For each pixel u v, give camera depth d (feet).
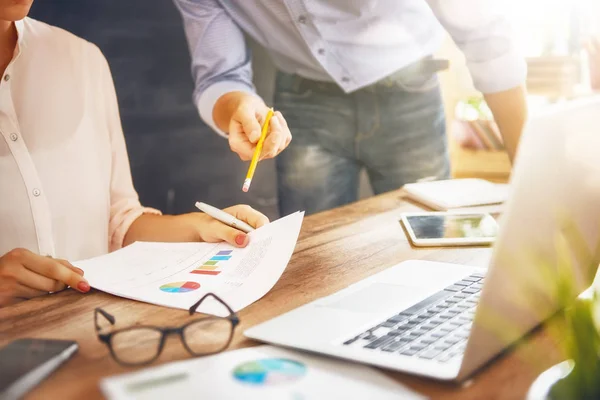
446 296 2.66
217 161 9.23
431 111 6.15
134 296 2.82
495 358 2.14
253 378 1.91
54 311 2.70
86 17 7.91
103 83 4.69
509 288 1.97
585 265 2.45
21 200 4.18
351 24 5.41
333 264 3.30
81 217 4.44
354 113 6.02
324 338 2.23
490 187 4.91
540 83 9.68
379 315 2.45
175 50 8.65
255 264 3.07
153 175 8.68
